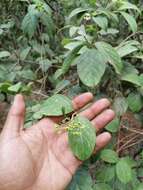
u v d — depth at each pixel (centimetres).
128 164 23
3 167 21
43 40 35
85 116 22
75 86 26
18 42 39
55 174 22
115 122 24
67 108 22
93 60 22
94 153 22
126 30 30
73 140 20
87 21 28
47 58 36
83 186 22
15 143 22
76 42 25
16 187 21
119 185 24
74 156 22
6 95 32
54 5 38
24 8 40
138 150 28
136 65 29
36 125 23
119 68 22
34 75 32
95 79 22
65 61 24
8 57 36
